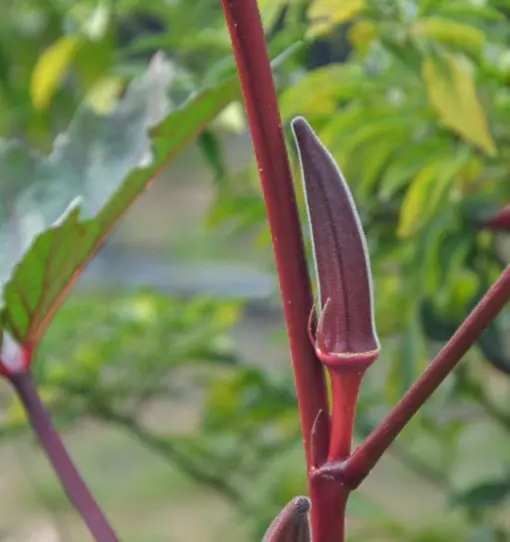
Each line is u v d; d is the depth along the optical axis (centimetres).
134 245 368
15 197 102
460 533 172
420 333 127
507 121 123
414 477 295
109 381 189
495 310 80
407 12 115
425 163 119
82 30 157
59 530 258
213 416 182
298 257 82
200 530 301
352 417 82
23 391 94
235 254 318
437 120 120
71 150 103
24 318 93
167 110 101
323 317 81
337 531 82
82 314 186
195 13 162
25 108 200
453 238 124
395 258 145
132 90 102
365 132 121
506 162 124
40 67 158
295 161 125
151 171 92
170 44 147
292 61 145
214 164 148
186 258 340
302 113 128
